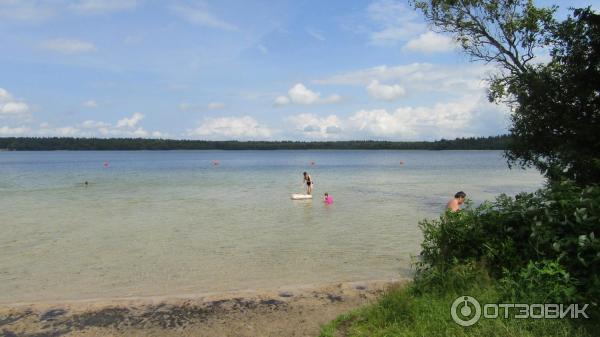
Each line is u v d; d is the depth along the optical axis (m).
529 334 4.85
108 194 29.23
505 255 6.32
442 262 6.77
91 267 10.27
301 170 65.62
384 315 5.79
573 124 10.70
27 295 8.24
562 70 11.68
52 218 18.28
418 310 5.70
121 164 89.56
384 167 74.81
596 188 6.16
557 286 5.25
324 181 42.03
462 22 16.05
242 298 7.29
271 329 6.00
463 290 6.19
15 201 25.05
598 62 10.63
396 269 9.96
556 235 5.86
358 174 54.34
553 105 11.43
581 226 5.59
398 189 32.72
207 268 10.12
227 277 9.38
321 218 18.17
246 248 12.25
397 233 14.54
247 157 158.50
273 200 25.45
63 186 36.03
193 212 20.16
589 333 4.79
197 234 14.48
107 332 6.02
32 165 82.38
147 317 6.52
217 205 22.94
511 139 13.21
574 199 6.02
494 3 15.16
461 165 80.56
